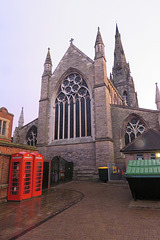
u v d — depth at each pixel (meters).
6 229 5.41
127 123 21.72
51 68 28.78
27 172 10.43
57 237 4.77
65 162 20.28
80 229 5.32
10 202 9.27
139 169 8.68
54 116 25.36
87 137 21.31
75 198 10.12
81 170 20.03
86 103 22.83
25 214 7.01
